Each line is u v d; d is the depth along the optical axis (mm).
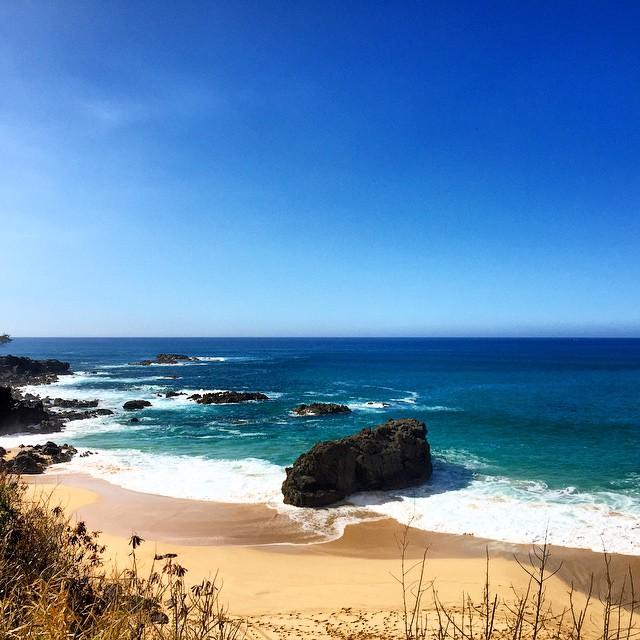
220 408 48719
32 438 35625
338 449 22984
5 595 5582
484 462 28016
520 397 54406
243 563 16219
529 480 24781
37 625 4844
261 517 20547
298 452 30953
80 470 27078
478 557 16750
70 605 5676
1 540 6914
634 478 25031
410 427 26750
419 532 18969
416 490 23500
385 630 10484
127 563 15477
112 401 54125
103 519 20016
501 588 14273
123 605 5879
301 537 18672
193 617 7199
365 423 40469
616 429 36688
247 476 25781
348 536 18781
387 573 15492
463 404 49500
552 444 32125
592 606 13094
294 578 15062
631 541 17656
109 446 33062
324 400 53469
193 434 36719
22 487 10625
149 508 21312
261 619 11578
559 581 14836
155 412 46625
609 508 20797
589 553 16766
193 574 15117
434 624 10812
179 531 19031
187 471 26750
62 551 7863
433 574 15406
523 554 16844
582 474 25719
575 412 44156
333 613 12148
